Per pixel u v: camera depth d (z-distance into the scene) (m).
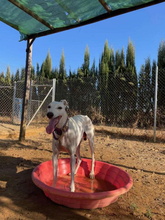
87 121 2.21
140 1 2.02
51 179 2.08
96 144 3.67
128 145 3.62
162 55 6.20
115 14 2.30
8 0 2.30
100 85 6.73
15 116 5.97
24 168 2.29
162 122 5.11
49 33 3.08
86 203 1.42
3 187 1.78
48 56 9.64
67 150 1.74
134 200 1.61
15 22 2.89
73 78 8.00
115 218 1.35
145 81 5.84
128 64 7.06
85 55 8.33
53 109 1.62
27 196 1.63
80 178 2.18
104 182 2.08
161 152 3.18
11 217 1.33
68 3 2.28
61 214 1.38
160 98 5.51
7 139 3.81
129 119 6.05
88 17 2.52
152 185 1.93
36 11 2.52
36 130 4.63
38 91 7.12
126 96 6.21
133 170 2.33
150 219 1.36
